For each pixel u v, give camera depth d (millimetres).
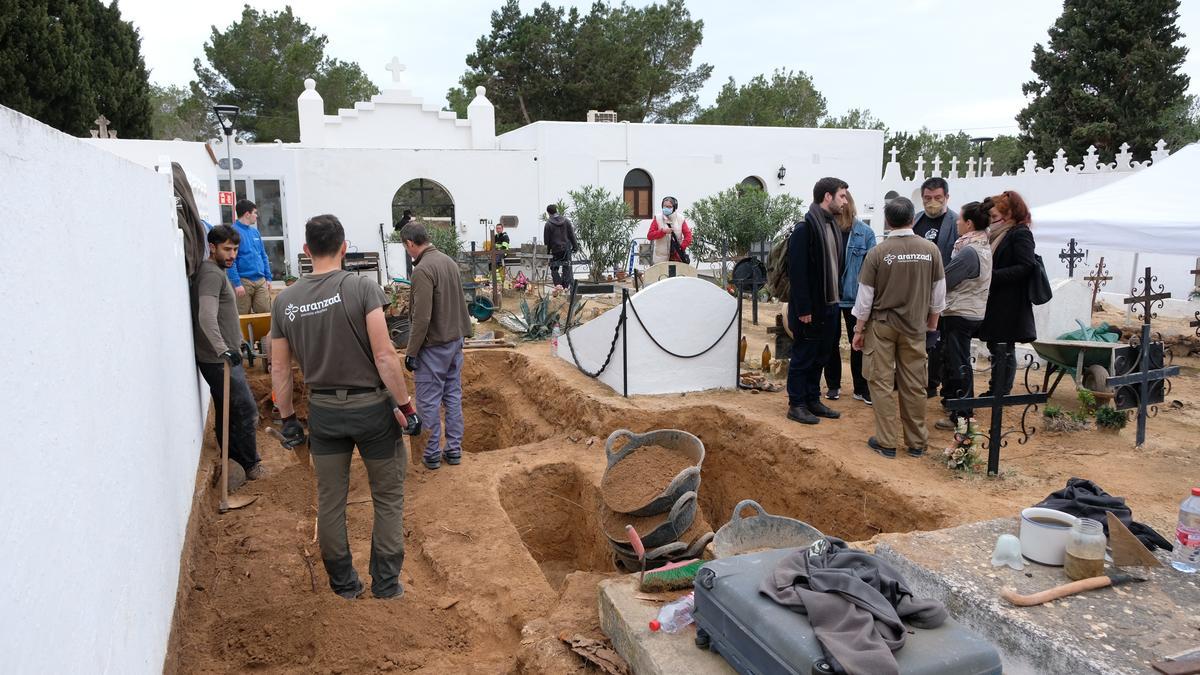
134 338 3541
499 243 17875
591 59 34469
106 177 3230
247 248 9875
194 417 5879
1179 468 5699
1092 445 6320
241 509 5785
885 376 5984
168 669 3535
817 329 6691
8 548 1747
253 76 35531
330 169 18531
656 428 7273
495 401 9820
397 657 3932
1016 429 6801
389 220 19172
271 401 9227
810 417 6871
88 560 2385
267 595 4484
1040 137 28344
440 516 5648
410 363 6367
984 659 2600
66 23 17484
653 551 4562
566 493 6855
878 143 22984
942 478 5594
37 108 15906
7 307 1877
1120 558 3432
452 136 22375
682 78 41938
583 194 18281
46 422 2113
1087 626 2992
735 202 17406
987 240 6438
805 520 6160
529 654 3670
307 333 4199
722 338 8039
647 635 3281
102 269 2998
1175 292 14281
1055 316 8703
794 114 52312
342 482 4453
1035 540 3547
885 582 2832
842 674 2439
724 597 2977
